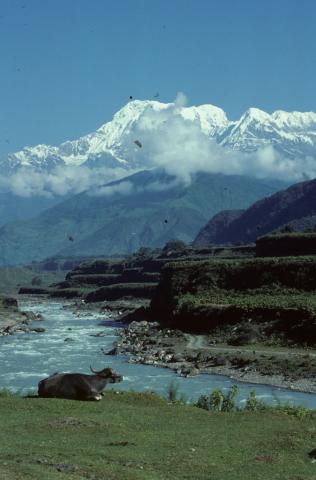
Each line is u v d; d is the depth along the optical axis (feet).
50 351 562.25
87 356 527.40
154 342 581.94
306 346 499.51
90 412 150.00
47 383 163.73
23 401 155.22
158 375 426.92
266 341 533.14
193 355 497.05
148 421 145.07
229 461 116.78
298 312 556.92
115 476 104.32
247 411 164.76
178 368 454.81
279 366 432.66
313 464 118.32
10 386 372.38
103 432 132.16
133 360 494.59
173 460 115.34
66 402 156.56
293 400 339.77
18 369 453.58
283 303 606.14
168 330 651.25
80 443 123.34
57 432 130.41
